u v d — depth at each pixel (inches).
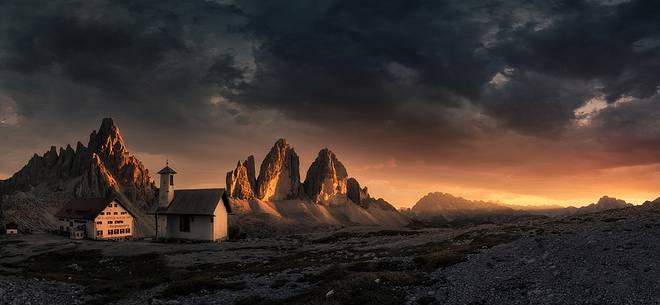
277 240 3368.6
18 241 3988.7
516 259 1154.0
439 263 1240.8
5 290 1142.3
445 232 2652.6
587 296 789.2
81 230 5211.6
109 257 2459.4
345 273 1266.0
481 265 1138.0
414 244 2074.3
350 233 3469.5
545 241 1305.4
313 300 965.8
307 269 1465.3
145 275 1759.4
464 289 940.6
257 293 1145.4
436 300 891.4
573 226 1659.7
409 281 1056.8
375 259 1545.3
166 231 3644.2
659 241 1119.0
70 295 1237.7
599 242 1186.6
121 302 1180.5
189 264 1952.5
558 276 932.0
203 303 1080.2
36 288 1255.5
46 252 2790.4
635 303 730.8
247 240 3489.2
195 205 3575.3
